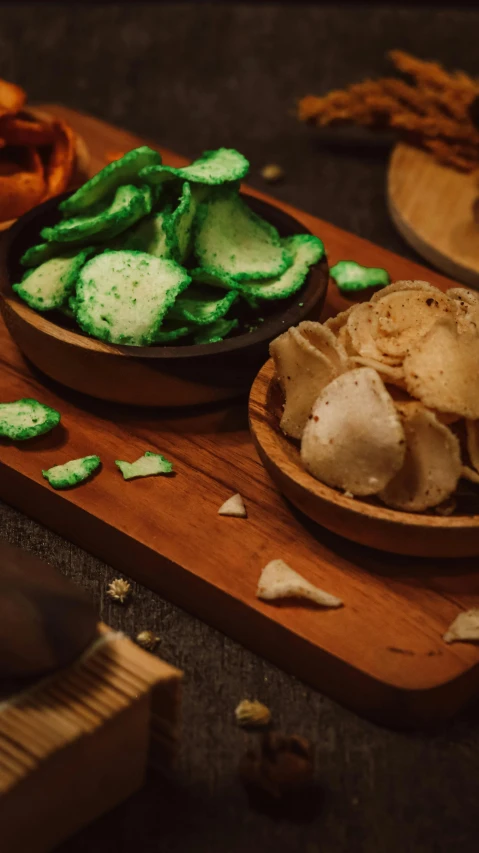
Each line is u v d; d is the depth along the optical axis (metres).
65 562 0.67
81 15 1.05
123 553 0.66
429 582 0.65
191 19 1.06
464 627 0.63
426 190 0.87
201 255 0.71
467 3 1.12
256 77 1.00
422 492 0.64
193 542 0.66
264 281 0.72
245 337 0.69
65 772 0.57
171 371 0.69
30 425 0.70
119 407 0.72
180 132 0.95
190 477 0.69
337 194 0.90
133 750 0.59
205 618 0.65
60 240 0.72
